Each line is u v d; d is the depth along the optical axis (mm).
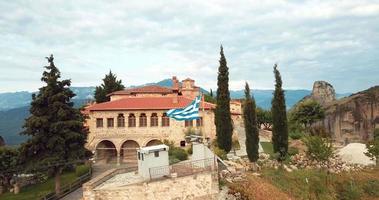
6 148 51312
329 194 48625
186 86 81500
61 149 44594
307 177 49406
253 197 38156
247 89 51969
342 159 59656
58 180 44469
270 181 45531
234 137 64812
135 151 66250
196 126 65000
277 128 54000
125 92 80375
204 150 41531
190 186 34656
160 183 33281
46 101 45969
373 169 58000
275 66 55250
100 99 95500
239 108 82438
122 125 65688
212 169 37219
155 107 65312
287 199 41906
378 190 51438
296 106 99000
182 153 54125
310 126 85688
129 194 32125
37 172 48594
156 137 65000
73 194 41781
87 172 50750
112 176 37844
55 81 46375
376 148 58312
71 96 47781
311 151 54406
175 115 43281
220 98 54219
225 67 54719
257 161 50594
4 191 50531
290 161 53531
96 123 65938
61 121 44938
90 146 65188
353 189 50219
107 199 31703
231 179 40594
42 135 44438
